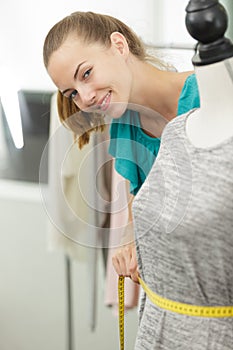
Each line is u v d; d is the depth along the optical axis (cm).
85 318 277
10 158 279
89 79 136
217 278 106
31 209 279
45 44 140
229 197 103
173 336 111
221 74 106
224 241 104
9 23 269
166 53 172
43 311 287
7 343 296
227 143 105
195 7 103
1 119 275
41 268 284
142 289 125
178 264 108
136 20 251
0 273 290
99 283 268
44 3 265
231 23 210
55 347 286
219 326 108
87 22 137
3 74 268
